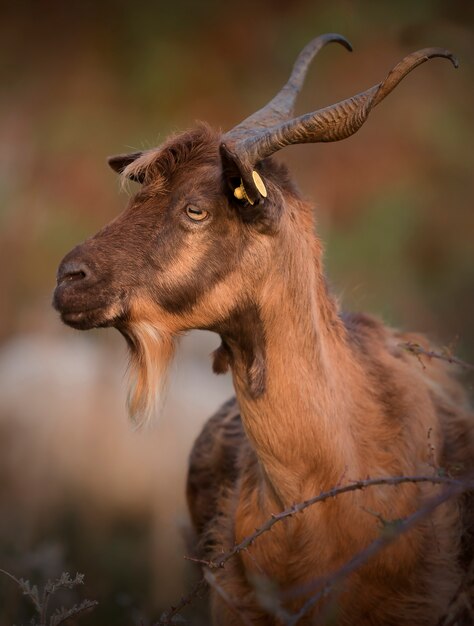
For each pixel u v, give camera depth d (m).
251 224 19.09
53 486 42.62
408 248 63.84
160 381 19.75
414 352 21.12
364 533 19.55
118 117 67.31
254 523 20.39
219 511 22.73
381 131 66.00
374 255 62.69
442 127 66.06
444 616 19.20
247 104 67.75
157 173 19.75
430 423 21.30
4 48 69.19
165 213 19.44
